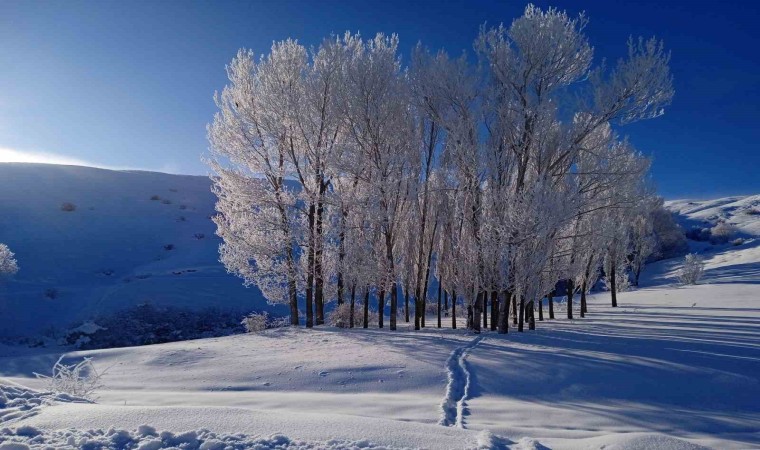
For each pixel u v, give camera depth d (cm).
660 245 6172
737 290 3391
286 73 2038
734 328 1877
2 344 2264
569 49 1762
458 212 1972
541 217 1628
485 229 1764
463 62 1867
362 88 1903
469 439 495
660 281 5006
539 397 918
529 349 1351
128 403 810
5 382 682
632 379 1027
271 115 1998
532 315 1944
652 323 2103
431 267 2277
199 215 4884
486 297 2069
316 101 1997
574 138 1788
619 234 2547
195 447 439
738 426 756
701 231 6956
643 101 1673
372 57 1956
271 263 2122
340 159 1912
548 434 650
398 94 1950
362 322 2347
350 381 1029
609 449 516
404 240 2208
